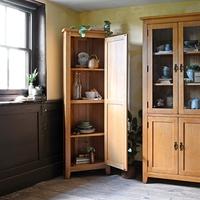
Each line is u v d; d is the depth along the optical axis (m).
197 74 3.60
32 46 3.87
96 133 4.12
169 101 3.68
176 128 3.59
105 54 4.07
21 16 3.76
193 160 3.53
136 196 3.28
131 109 4.32
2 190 3.25
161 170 3.66
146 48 3.70
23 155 3.54
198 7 3.96
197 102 3.56
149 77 3.70
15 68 3.67
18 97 3.58
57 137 4.12
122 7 4.34
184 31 3.57
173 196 3.28
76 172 4.22
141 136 4.01
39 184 3.70
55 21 4.09
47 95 3.93
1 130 3.23
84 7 4.32
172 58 3.65
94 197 3.25
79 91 4.15
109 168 4.12
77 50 4.23
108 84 4.05
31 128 3.65
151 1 4.03
